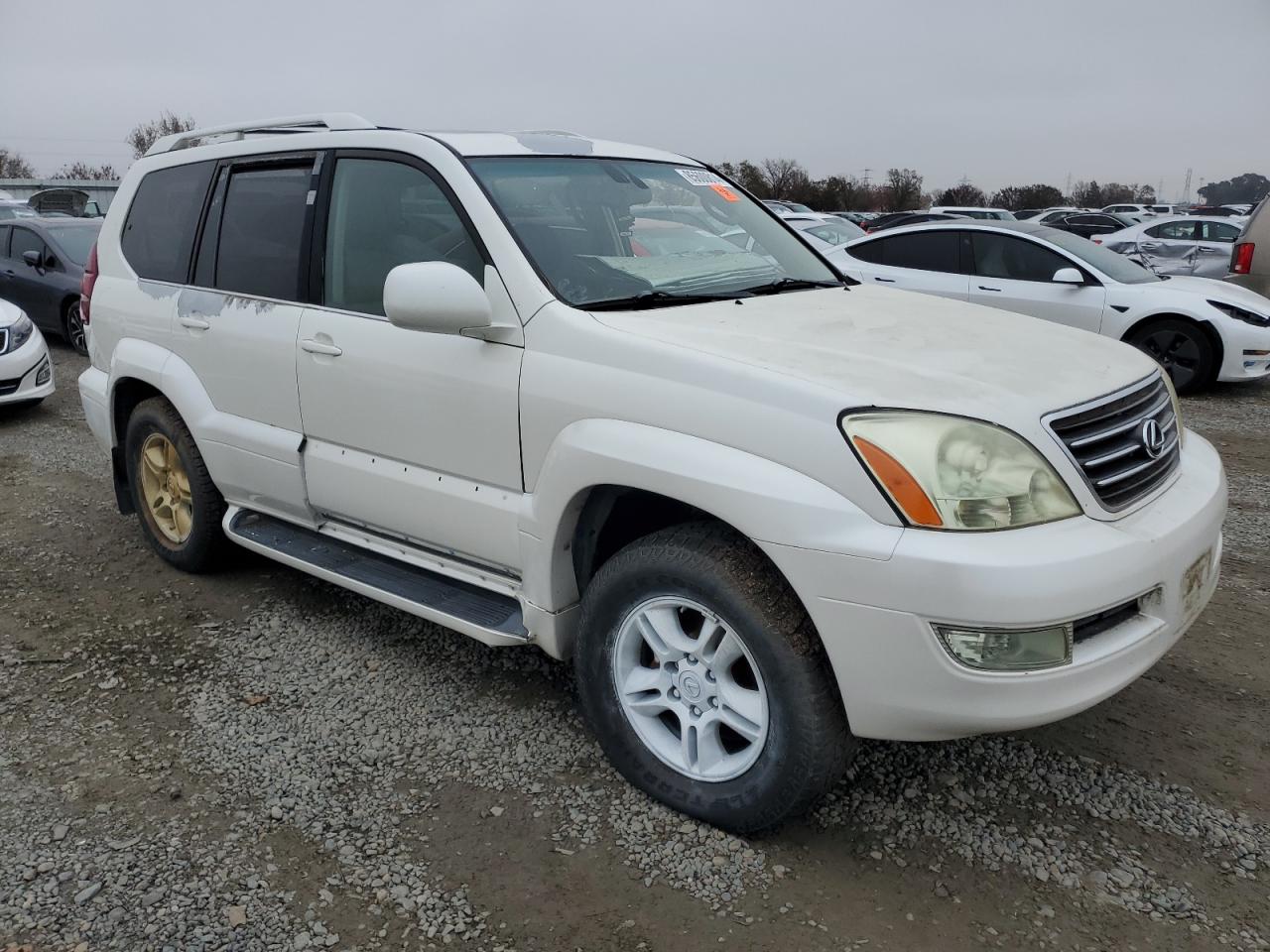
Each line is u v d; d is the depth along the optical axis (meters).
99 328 4.73
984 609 2.21
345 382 3.46
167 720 3.37
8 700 3.51
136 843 2.72
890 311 3.28
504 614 3.21
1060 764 3.06
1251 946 2.33
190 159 4.38
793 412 2.41
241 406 3.96
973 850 2.68
